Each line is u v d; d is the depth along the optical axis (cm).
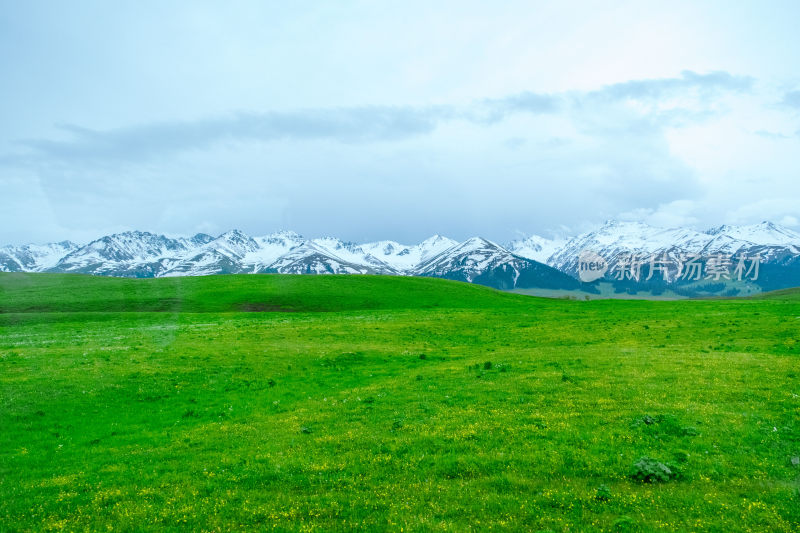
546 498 1499
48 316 7969
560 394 2630
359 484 1680
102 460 2114
